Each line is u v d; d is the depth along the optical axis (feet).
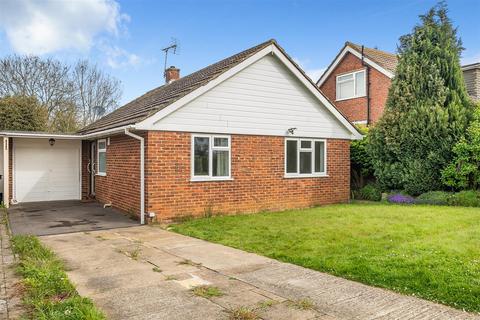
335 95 77.87
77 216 39.17
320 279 18.54
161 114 35.06
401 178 50.19
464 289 16.12
